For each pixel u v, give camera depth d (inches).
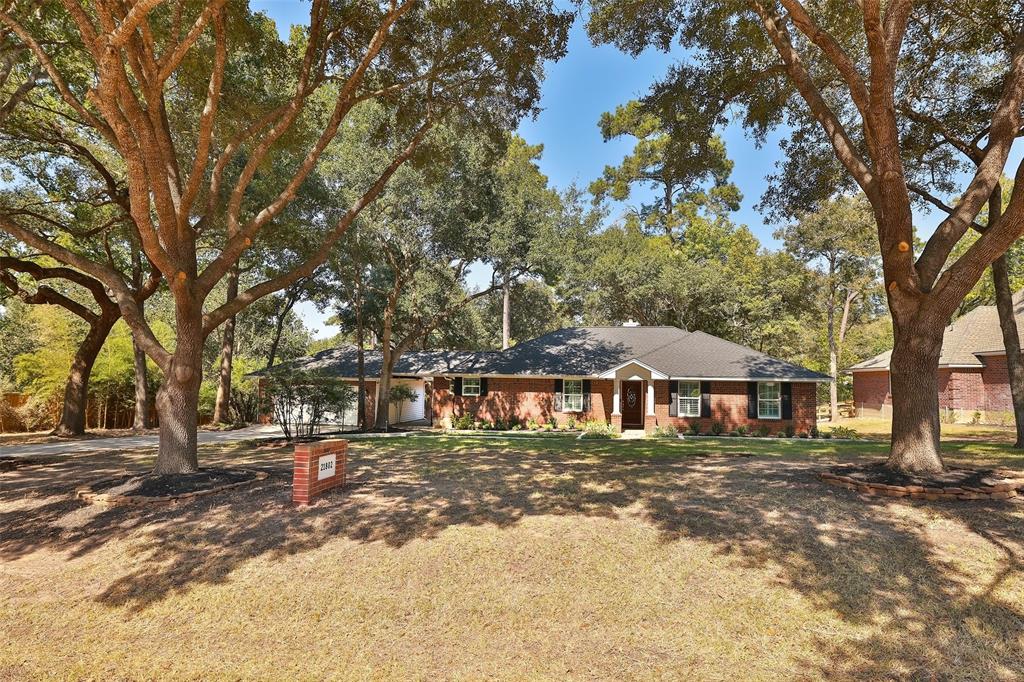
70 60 447.8
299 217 672.4
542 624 175.0
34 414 863.1
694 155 474.9
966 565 201.3
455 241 814.5
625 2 395.5
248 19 389.7
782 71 402.9
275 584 202.5
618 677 148.0
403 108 455.8
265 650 164.7
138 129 274.8
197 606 189.8
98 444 663.1
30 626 180.1
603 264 1227.2
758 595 187.3
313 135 515.2
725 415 827.4
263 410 1050.7
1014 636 159.9
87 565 222.5
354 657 160.2
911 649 156.0
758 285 1267.2
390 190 765.3
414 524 255.8
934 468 308.0
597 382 917.2
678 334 977.5
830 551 215.6
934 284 325.1
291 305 1178.0
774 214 575.2
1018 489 287.7
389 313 892.6
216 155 493.0
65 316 941.8
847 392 1517.0
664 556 217.5
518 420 932.6
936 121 468.1
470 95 454.3
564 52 417.1
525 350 1007.6
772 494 295.3
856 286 1238.3
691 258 1453.0
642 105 464.1
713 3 395.5
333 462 323.6
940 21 426.9
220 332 1530.5
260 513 274.1
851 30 399.9
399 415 1174.3
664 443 616.4
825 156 529.3
